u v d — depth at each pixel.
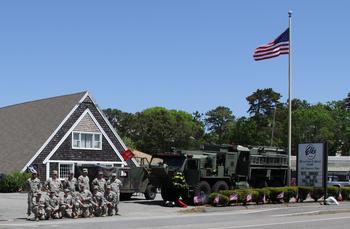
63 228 18.11
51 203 21.75
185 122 111.38
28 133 47.09
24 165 43.19
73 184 23.73
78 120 46.31
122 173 32.97
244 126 108.94
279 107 115.69
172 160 30.27
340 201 34.19
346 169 73.69
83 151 46.31
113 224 19.67
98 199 23.23
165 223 20.23
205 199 29.66
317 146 31.95
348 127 106.31
